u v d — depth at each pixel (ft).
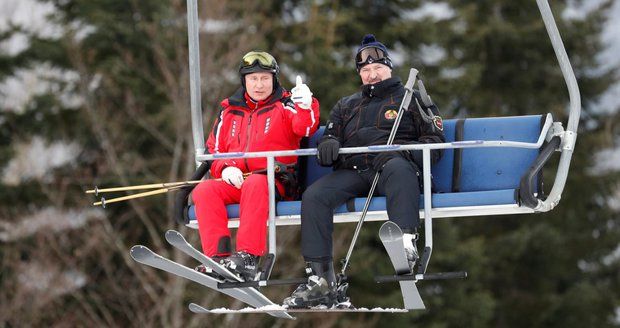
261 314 150.71
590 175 207.62
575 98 54.08
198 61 56.95
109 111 162.61
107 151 157.99
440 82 183.93
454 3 206.69
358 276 160.35
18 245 151.02
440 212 54.03
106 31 163.22
